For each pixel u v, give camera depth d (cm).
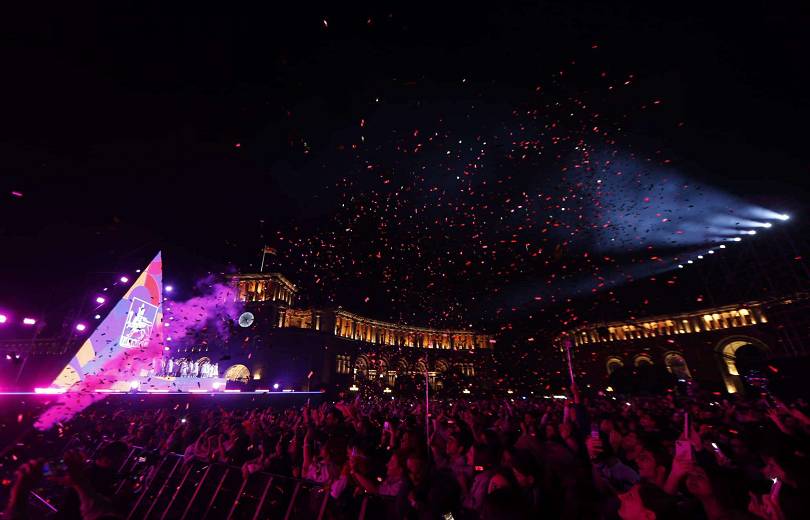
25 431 1242
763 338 4691
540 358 5569
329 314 6606
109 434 1248
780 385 1816
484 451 611
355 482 541
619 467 561
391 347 7062
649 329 6056
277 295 6106
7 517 296
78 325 2644
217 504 629
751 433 571
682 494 427
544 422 1000
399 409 2103
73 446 1153
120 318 2811
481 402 2436
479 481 519
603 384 5991
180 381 2869
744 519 295
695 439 602
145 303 3019
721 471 375
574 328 6538
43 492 729
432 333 8381
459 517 471
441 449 755
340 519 507
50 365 2452
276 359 5216
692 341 5541
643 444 519
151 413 1638
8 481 694
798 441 426
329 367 5753
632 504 349
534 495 436
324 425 926
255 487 610
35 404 1365
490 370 5019
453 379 4744
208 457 806
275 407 2983
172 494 696
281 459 716
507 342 5738
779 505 324
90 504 357
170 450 971
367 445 659
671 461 493
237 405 2573
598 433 605
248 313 5403
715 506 312
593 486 444
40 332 2598
